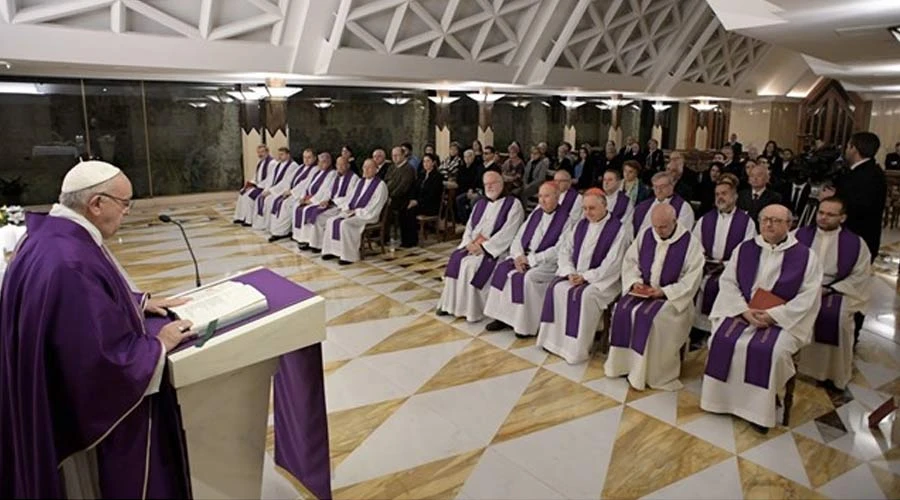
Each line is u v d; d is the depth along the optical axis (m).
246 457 1.76
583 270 3.70
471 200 7.52
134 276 5.40
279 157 7.62
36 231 1.51
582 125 13.85
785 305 2.86
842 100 14.59
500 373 3.43
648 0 9.30
